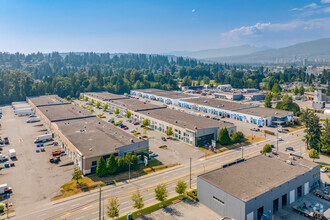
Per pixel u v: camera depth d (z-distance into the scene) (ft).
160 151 345.10
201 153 337.11
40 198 223.71
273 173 228.02
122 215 196.75
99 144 312.09
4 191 233.55
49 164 302.04
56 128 396.16
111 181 257.14
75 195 229.04
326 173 272.92
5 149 358.23
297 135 415.85
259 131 442.91
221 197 197.77
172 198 223.30
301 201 217.36
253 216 185.26
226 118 546.67
